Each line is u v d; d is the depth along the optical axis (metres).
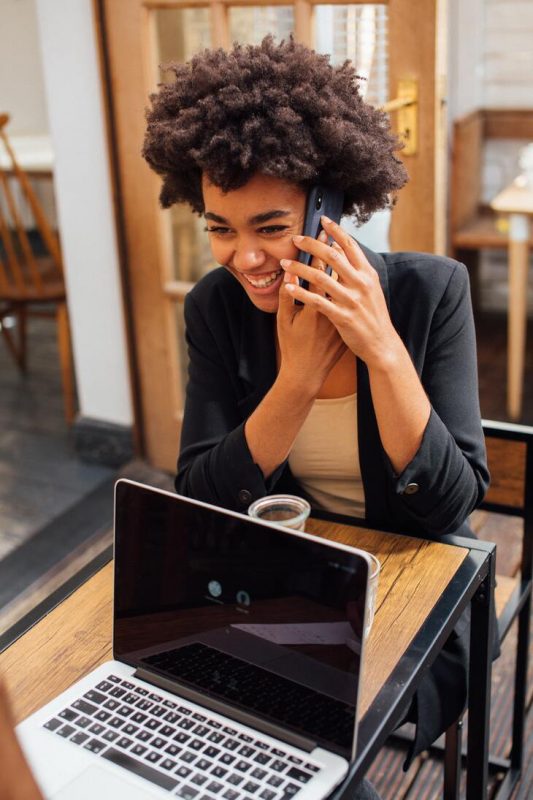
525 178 3.44
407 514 1.38
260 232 1.19
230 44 2.49
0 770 0.58
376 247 2.57
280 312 1.22
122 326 3.00
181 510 1.02
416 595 1.18
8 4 4.54
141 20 2.57
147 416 3.09
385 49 2.29
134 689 1.04
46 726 0.98
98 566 1.30
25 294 3.46
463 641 1.37
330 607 0.93
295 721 0.96
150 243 2.82
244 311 1.42
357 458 1.41
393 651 1.08
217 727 0.97
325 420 1.39
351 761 0.93
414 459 1.25
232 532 0.99
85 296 3.02
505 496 1.61
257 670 0.98
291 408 1.27
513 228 3.29
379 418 1.25
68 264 3.00
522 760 1.78
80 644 1.14
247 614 0.99
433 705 1.33
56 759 0.94
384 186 1.27
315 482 1.46
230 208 1.17
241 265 1.21
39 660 1.12
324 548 0.93
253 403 1.43
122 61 2.64
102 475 3.14
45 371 4.05
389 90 2.28
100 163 2.81
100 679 1.05
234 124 1.13
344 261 1.17
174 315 2.92
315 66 1.18
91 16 2.65
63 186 2.90
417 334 1.36
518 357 3.41
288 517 1.23
